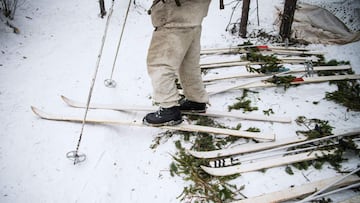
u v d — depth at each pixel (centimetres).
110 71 321
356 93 288
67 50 347
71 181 197
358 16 423
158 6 187
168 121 224
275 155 222
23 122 238
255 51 363
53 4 434
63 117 242
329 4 459
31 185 192
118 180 203
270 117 256
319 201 185
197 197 193
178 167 212
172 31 189
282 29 387
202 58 356
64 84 292
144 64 339
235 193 194
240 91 298
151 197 194
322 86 300
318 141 231
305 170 209
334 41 379
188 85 232
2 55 312
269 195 186
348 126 249
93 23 411
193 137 239
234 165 212
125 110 262
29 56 323
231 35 408
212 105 278
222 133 234
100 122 240
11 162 205
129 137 239
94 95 282
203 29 420
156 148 229
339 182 192
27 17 385
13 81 282
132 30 410
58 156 213
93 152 218
